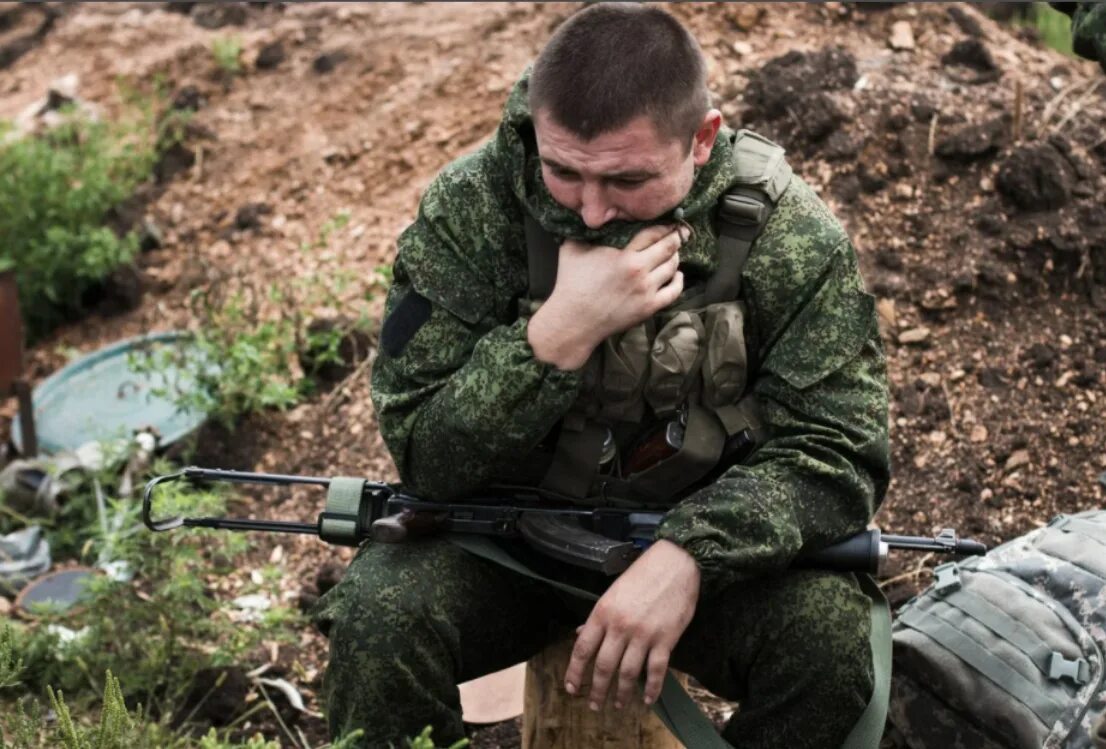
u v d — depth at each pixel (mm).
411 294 2764
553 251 2686
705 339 2662
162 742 3049
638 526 2701
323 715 3604
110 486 4531
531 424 2600
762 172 2693
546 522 2701
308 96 5703
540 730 2969
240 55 5957
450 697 2732
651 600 2535
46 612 3715
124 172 5688
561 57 2482
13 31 6805
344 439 4488
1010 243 4270
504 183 2736
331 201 5305
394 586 2658
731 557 2545
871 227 4406
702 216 2670
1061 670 2844
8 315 4754
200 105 5863
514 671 3551
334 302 4852
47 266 5410
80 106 6094
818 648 2625
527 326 2600
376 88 5594
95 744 2701
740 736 2721
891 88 4676
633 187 2521
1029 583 3008
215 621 3799
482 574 2750
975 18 5082
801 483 2637
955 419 4043
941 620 2984
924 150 4523
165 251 5453
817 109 4605
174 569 3811
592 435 2705
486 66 5453
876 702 2674
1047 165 4324
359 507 2779
